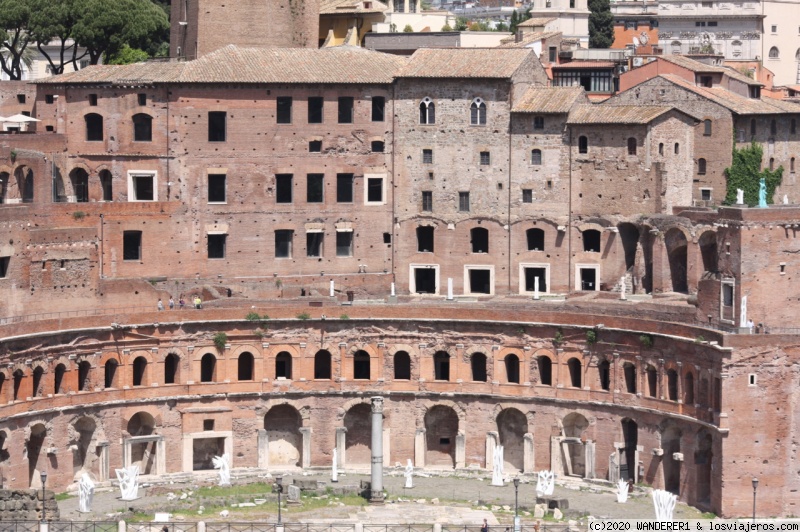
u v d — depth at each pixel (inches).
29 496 7849.4
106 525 7844.5
